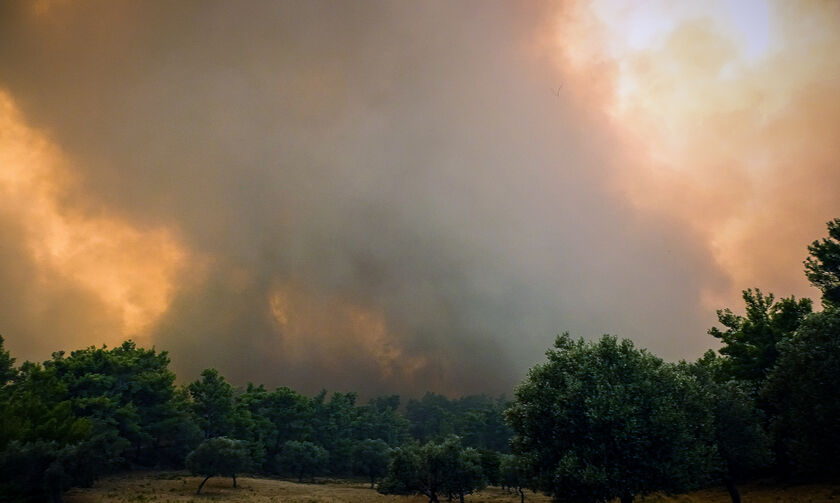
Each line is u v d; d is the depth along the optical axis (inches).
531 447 949.2
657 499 1651.1
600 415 836.0
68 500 2209.6
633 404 863.1
